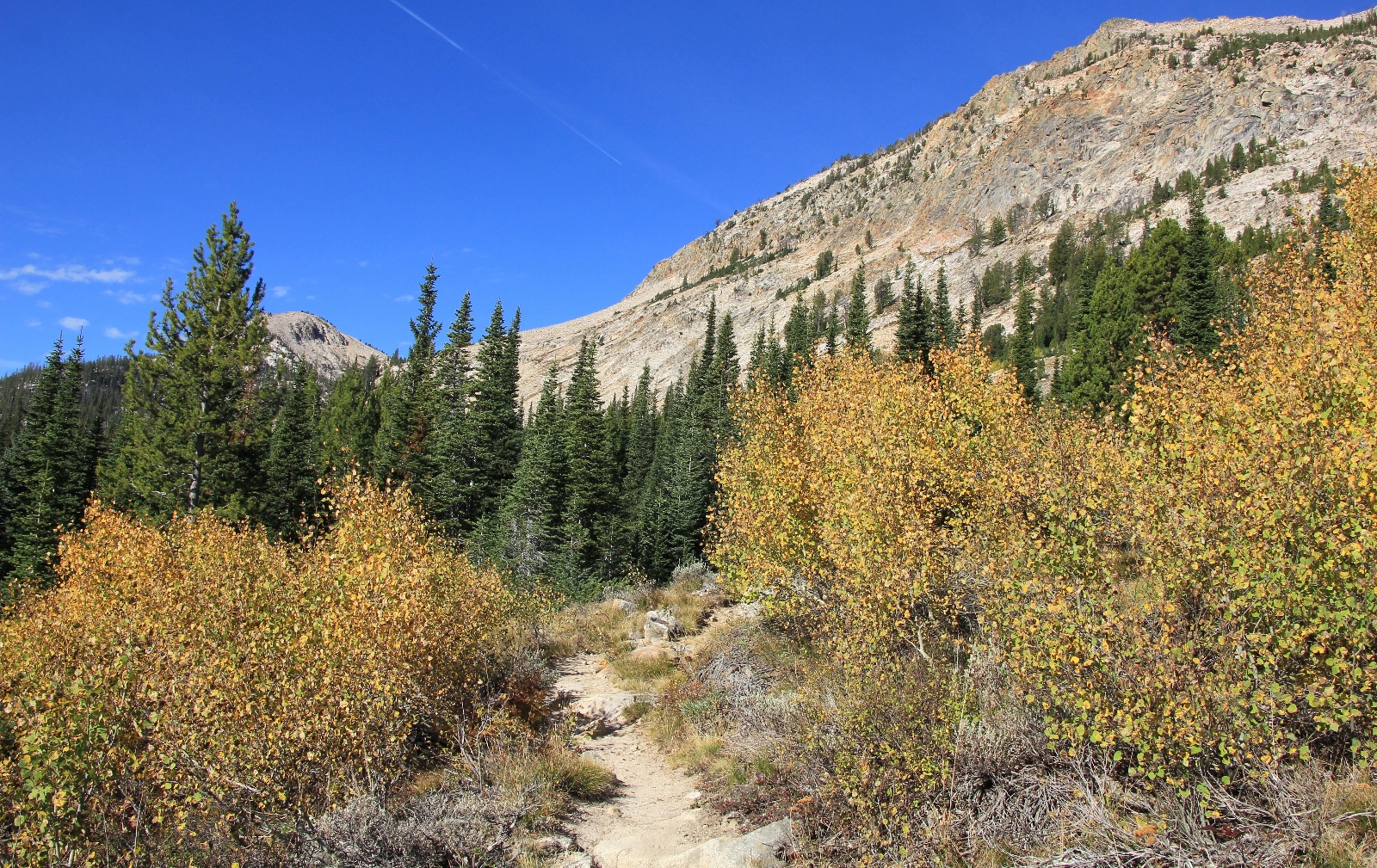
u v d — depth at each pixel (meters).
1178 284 35.75
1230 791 6.49
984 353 18.30
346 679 8.79
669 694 14.58
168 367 32.44
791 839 7.86
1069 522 7.93
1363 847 5.16
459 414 47.91
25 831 7.10
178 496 32.16
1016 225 194.38
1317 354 8.16
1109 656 6.42
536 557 34.38
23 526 42.16
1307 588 6.12
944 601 10.31
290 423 50.97
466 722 11.35
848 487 13.05
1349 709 5.76
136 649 8.93
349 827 7.52
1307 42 199.62
